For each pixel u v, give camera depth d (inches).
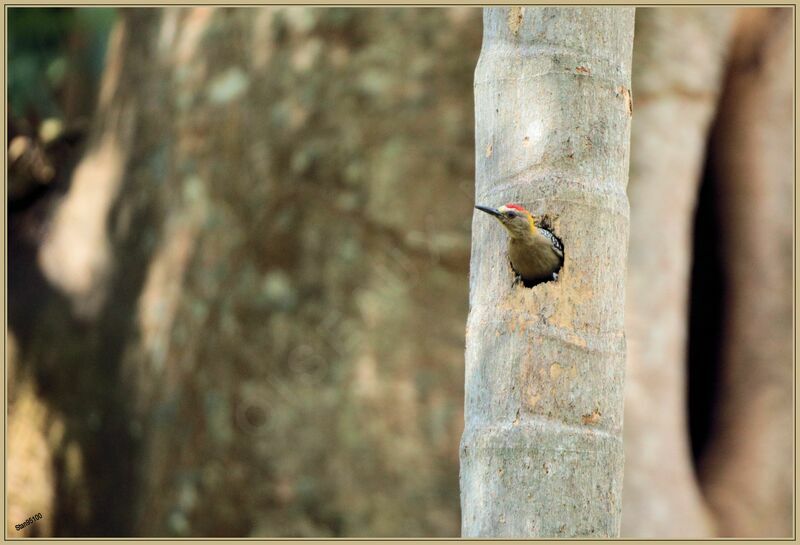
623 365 235.6
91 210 674.8
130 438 599.2
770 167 644.1
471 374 236.7
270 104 568.4
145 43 673.0
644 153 552.4
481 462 225.1
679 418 563.5
